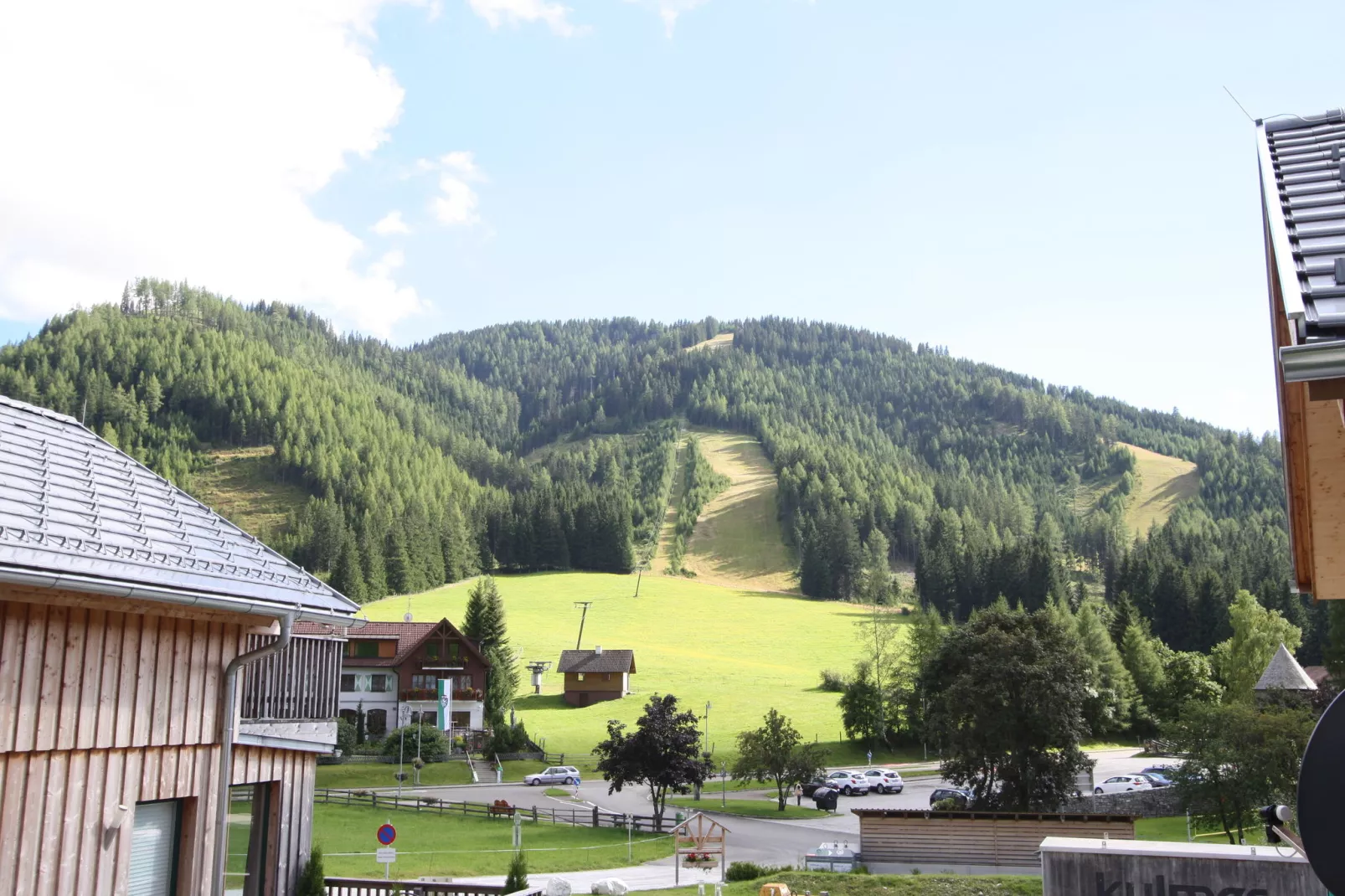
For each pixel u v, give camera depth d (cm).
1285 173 722
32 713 1098
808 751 5750
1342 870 512
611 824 4828
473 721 7862
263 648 1390
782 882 2755
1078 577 19938
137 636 1245
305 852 1672
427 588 16312
